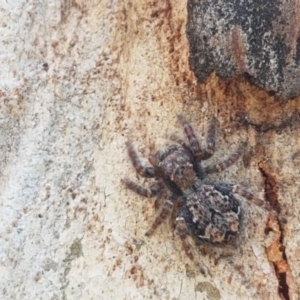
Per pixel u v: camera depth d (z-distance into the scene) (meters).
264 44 0.05
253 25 0.05
